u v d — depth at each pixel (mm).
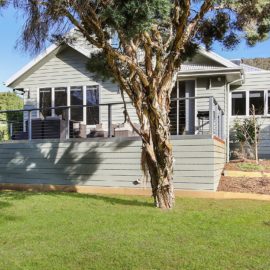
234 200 9258
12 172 12602
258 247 5262
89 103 16203
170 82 7746
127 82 8016
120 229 6227
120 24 6184
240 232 6039
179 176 10266
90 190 11305
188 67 15500
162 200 8062
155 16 6219
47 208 7988
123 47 7801
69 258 4867
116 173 11156
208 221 6793
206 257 4852
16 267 4586
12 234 6012
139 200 9266
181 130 15461
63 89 16656
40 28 7117
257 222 6785
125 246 5293
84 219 6945
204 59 15539
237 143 16344
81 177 11594
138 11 5863
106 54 7535
